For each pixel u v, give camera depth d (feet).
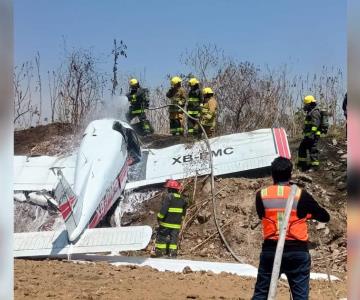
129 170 47.11
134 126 57.93
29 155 54.24
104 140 41.65
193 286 26.11
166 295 23.43
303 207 17.66
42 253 32.58
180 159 48.19
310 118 47.44
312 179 46.03
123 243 32.60
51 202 43.52
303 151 48.01
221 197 43.83
